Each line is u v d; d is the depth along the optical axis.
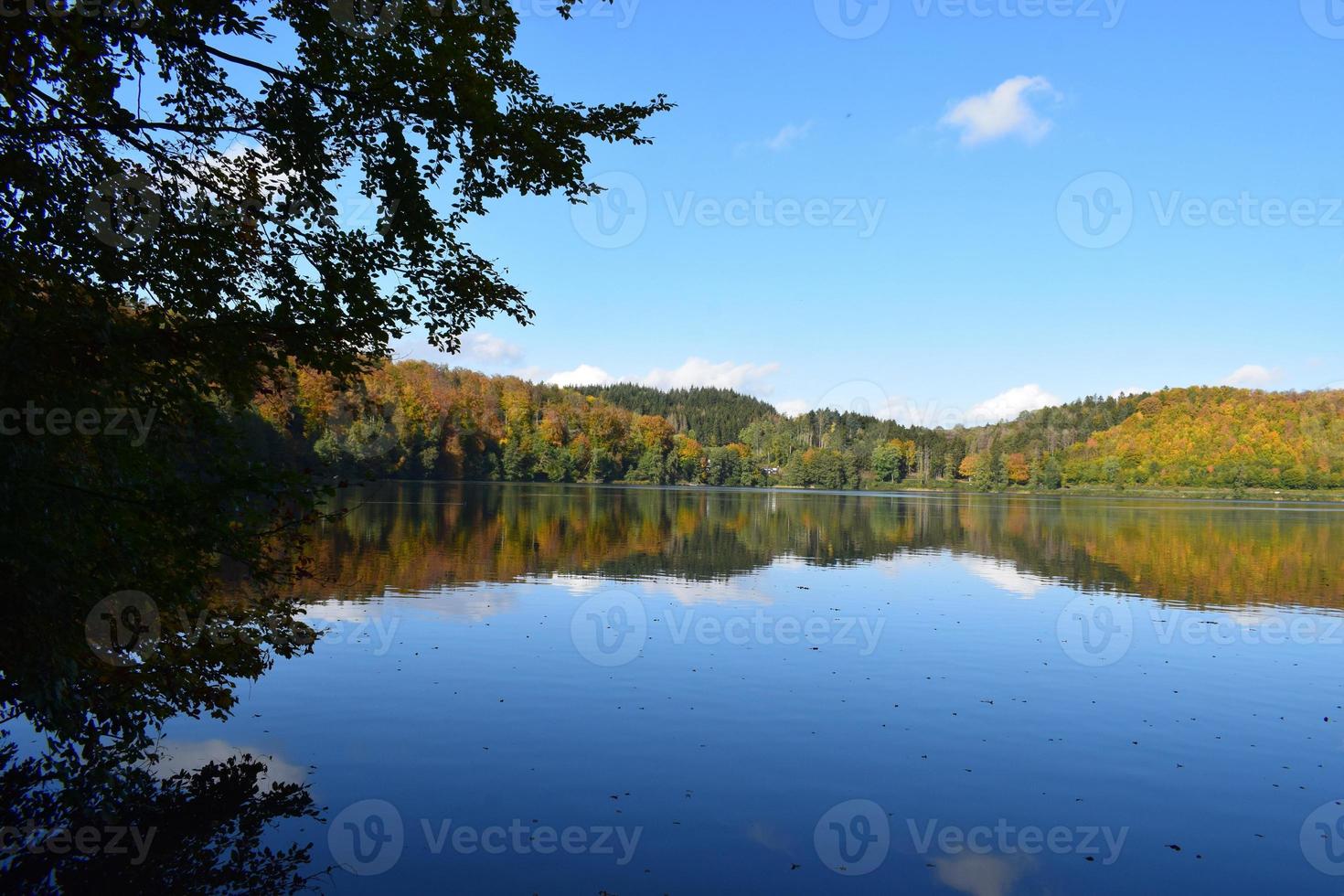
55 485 6.48
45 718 7.09
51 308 6.51
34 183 6.63
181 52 7.18
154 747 9.62
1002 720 11.37
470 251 7.94
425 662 13.45
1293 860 7.71
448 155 7.65
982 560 30.25
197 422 7.30
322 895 6.67
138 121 7.06
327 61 7.15
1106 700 12.38
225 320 7.22
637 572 24.44
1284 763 9.99
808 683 12.93
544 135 7.62
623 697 11.92
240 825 7.82
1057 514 62.84
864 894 6.95
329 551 25.95
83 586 6.77
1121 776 9.56
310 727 10.38
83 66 6.63
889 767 9.66
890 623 17.83
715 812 8.39
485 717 10.91
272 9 7.25
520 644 14.78
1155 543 37.75
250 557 7.52
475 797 8.55
